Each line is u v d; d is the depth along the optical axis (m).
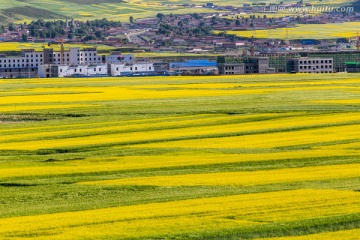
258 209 145.50
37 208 153.50
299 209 145.12
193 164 196.38
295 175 178.75
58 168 194.38
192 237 131.50
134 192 167.12
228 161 199.12
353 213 142.00
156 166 195.00
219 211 144.62
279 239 130.88
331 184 167.12
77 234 132.00
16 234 132.62
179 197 158.00
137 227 135.50
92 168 193.88
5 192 170.38
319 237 131.38
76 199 162.88
